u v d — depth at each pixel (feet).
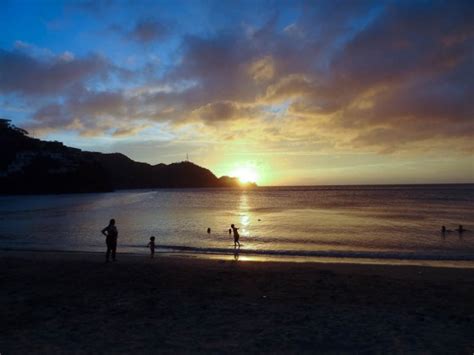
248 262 55.01
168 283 38.70
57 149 642.22
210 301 31.89
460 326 25.13
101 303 31.19
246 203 318.24
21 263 50.49
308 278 41.34
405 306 30.40
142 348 21.27
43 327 25.11
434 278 42.68
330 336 23.29
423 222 137.59
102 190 621.72
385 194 479.00
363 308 29.71
